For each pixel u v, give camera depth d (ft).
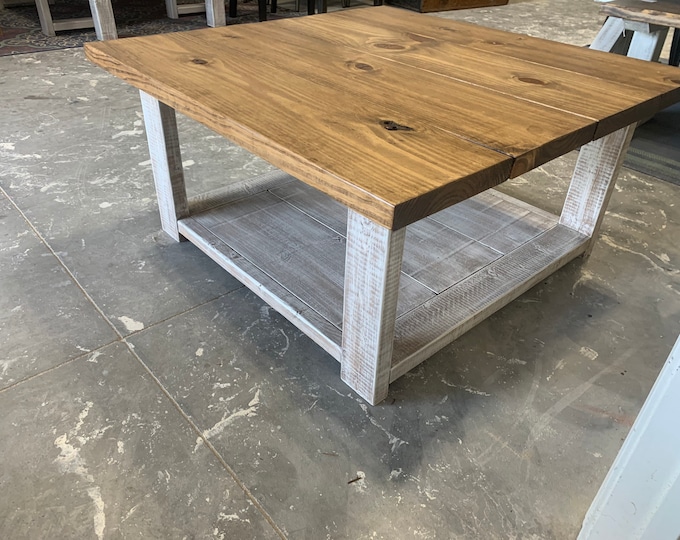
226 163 5.92
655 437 1.81
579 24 12.78
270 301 3.59
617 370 3.43
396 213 1.94
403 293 3.62
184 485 2.66
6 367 3.27
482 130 2.57
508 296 3.69
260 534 2.47
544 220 4.53
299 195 4.76
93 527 2.47
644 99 3.03
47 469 2.71
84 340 3.51
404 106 2.83
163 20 11.35
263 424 3.00
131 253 4.37
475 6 14.37
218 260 4.00
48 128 6.45
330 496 2.64
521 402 3.19
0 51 9.06
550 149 2.50
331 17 4.83
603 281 4.23
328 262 3.88
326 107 2.78
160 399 3.12
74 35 10.25
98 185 5.32
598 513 2.19
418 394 3.22
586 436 3.00
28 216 4.76
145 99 3.92
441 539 2.48
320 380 3.30
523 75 3.41
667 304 4.01
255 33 4.22
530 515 2.59
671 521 1.87
